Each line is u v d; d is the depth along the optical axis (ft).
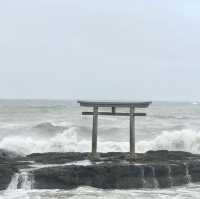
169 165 66.39
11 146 104.22
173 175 66.49
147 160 71.82
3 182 61.16
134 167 64.18
